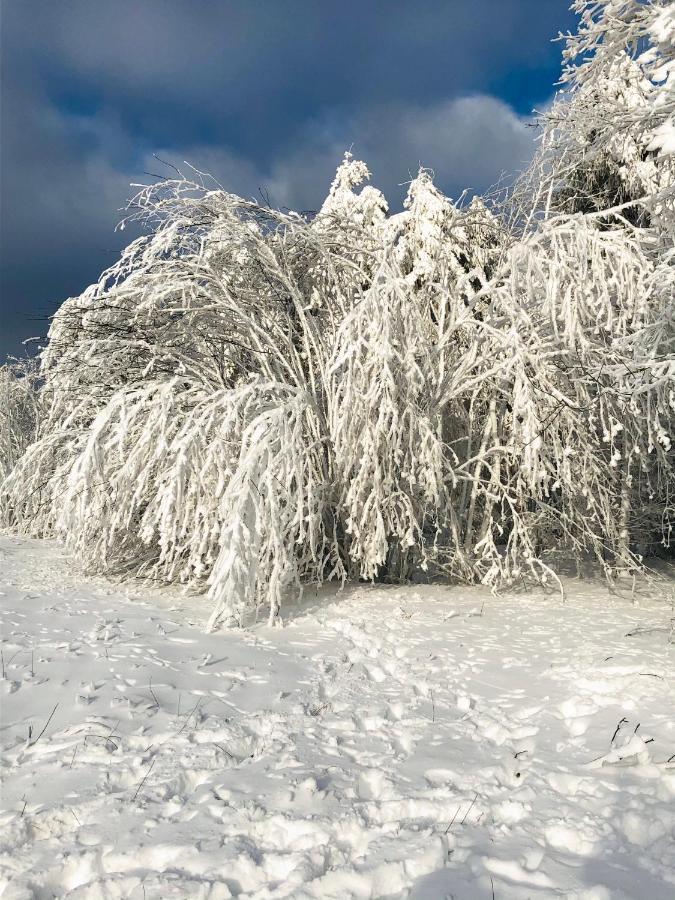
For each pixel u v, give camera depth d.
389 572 10.26
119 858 2.65
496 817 3.01
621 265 8.66
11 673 4.98
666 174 9.66
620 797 3.09
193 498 8.50
